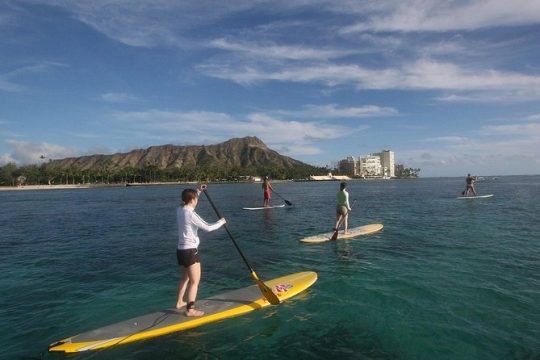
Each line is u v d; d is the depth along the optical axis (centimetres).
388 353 533
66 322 676
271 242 1393
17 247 1461
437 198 3906
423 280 857
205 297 782
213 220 2177
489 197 3797
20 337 617
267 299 721
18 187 14675
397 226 1744
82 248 1405
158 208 3456
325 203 3528
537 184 8669
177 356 539
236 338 589
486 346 546
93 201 4959
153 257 1205
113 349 561
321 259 1097
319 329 614
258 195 5609
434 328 607
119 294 823
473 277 876
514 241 1317
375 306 704
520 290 779
